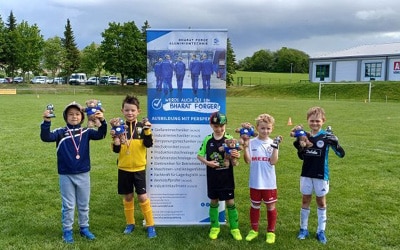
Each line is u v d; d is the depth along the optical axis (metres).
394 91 44.72
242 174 8.72
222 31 5.41
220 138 5.20
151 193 5.67
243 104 32.59
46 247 4.95
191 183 5.68
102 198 7.00
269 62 122.38
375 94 45.16
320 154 5.13
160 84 5.48
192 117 5.54
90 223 5.78
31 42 67.44
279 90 53.62
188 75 5.46
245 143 5.17
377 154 10.90
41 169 9.02
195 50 5.43
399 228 5.66
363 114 23.44
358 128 16.77
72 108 5.16
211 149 5.18
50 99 36.31
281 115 22.91
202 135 5.57
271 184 5.13
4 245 5.01
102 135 5.26
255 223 5.28
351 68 57.69
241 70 124.12
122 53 64.69
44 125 4.94
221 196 5.20
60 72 80.62
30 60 67.44
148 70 5.45
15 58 66.25
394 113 24.17
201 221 5.74
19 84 60.94
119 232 5.46
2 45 64.94
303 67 120.06
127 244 5.05
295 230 5.58
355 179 8.30
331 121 19.48
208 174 5.26
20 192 7.29
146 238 5.24
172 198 5.70
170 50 5.43
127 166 5.25
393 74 53.62
